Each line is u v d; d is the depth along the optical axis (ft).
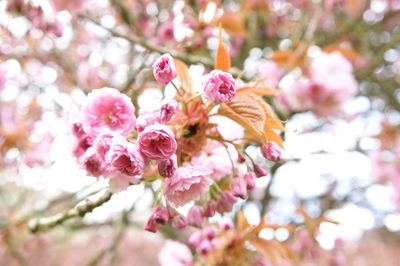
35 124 2.89
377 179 4.13
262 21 3.73
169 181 1.18
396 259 7.21
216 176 1.33
